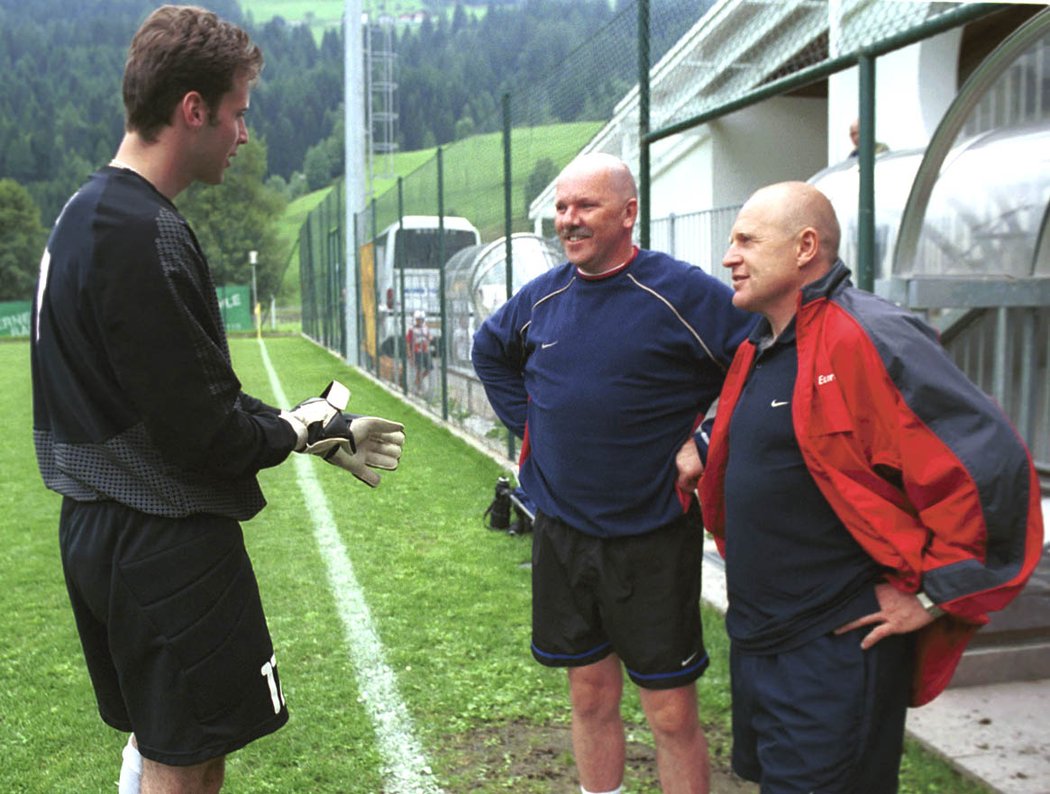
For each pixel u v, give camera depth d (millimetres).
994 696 3242
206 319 1889
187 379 1808
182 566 1908
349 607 4617
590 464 2441
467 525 6242
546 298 2623
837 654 2000
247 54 1967
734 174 12672
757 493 2062
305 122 126812
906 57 8539
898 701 2025
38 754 3184
